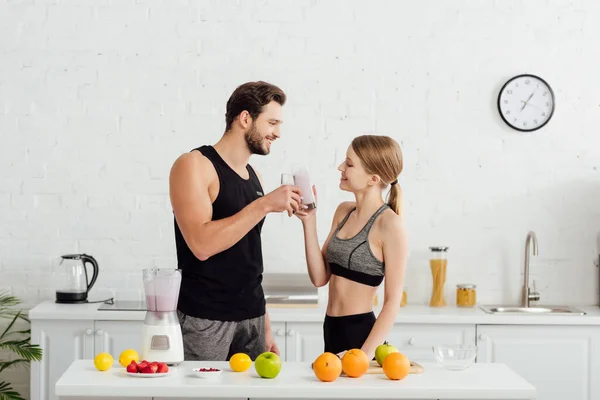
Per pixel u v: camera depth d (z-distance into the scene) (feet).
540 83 14.83
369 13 14.82
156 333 8.41
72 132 14.69
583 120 14.94
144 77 14.71
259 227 10.36
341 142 14.82
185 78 14.73
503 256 14.94
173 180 9.73
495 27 14.87
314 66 14.78
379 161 9.68
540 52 14.90
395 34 14.83
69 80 14.69
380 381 7.89
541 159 14.94
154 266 14.74
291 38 14.78
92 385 7.57
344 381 7.89
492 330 13.34
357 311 9.75
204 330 9.84
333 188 14.79
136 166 14.73
